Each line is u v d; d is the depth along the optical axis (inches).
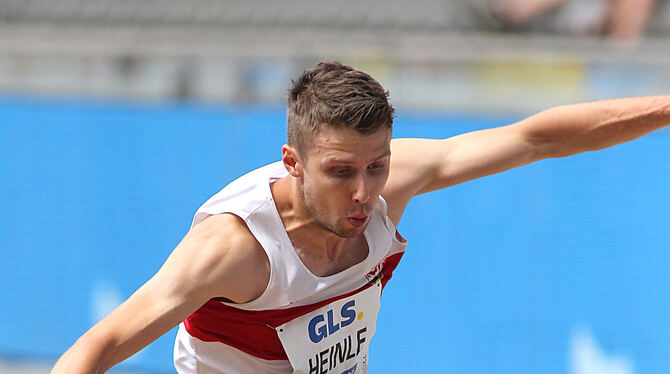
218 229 301.3
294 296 313.6
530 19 1214.3
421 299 983.0
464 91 1120.2
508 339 971.3
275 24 1279.5
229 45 1130.7
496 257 981.2
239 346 326.3
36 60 1135.0
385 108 275.3
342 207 285.7
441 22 1250.6
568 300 973.2
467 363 972.6
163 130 1059.9
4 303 1056.8
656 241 969.5
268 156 1043.9
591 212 981.2
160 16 1283.2
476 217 986.1
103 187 1056.8
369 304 340.8
